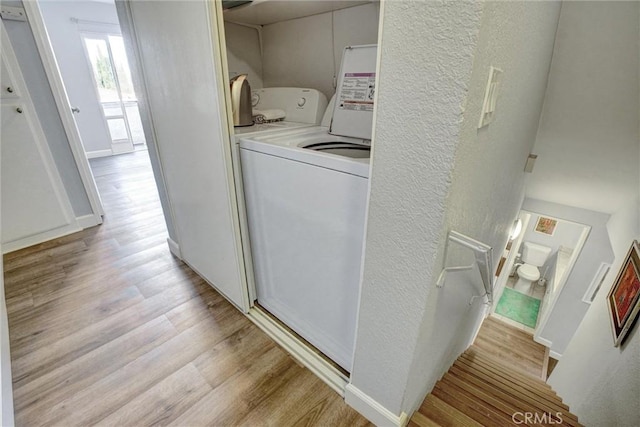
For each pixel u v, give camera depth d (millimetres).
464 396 1372
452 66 567
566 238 4723
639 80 1662
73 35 4438
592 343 1868
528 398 1555
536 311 4527
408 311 863
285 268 1398
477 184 906
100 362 1393
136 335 1544
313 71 1955
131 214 2895
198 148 1421
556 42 1738
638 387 1114
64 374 1332
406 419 1125
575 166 2393
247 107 1638
